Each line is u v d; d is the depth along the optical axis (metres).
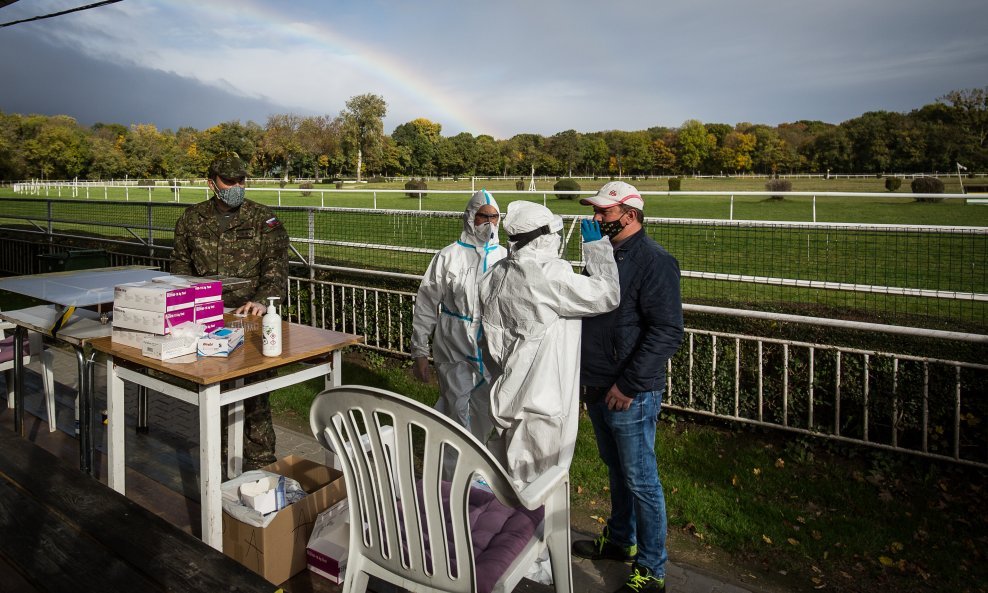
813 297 5.89
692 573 2.81
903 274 6.84
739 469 3.71
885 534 3.04
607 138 105.75
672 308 2.43
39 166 77.75
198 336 2.66
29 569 1.42
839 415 3.83
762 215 17.72
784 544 3.00
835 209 19.48
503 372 2.44
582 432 4.19
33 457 2.02
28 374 5.33
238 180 3.51
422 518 2.08
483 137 116.69
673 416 4.46
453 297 3.51
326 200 26.06
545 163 98.25
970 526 3.09
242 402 3.51
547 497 1.81
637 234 2.56
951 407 3.58
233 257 3.59
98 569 1.42
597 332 2.58
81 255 7.99
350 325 6.32
